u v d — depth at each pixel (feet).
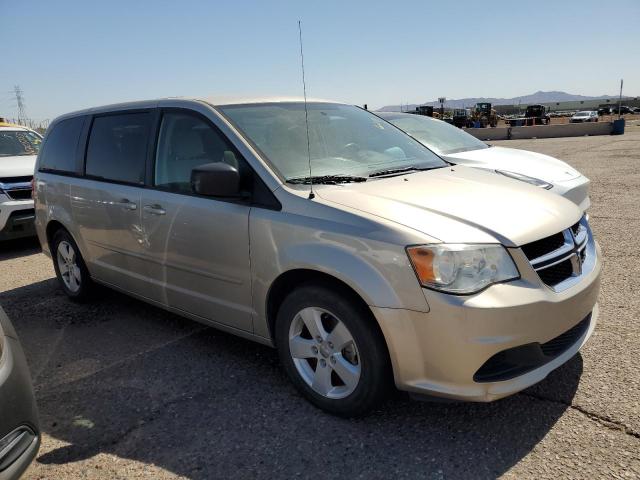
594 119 155.53
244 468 8.46
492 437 8.80
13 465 7.16
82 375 11.93
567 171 20.20
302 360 10.10
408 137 14.35
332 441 8.98
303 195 9.75
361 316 8.81
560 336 9.02
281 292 10.36
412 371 8.44
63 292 17.94
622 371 10.43
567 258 9.14
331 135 12.48
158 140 12.69
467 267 8.05
